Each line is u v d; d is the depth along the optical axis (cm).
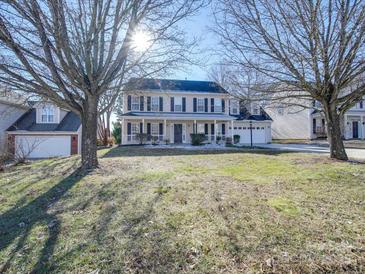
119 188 516
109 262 263
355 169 660
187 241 295
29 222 372
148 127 2394
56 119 2003
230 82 968
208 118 2341
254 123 2659
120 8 667
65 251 286
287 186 510
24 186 580
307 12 718
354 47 724
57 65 740
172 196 452
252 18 796
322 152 1338
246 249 276
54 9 541
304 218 348
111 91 1160
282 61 809
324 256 262
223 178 595
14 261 272
